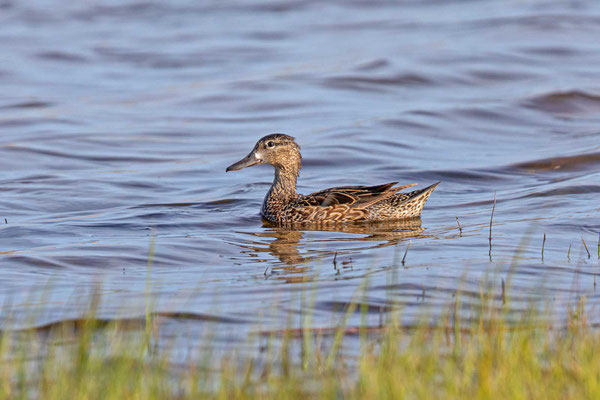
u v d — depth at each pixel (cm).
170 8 5203
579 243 1491
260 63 3816
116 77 3631
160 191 2067
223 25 4712
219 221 1767
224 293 1220
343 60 3762
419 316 1083
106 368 884
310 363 932
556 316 1079
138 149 2536
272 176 2256
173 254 1477
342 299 1176
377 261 1398
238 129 2795
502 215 1755
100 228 1684
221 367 905
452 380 834
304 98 3178
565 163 2283
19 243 1557
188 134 2731
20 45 4219
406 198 1748
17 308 1148
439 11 4838
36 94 3288
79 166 2336
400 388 809
